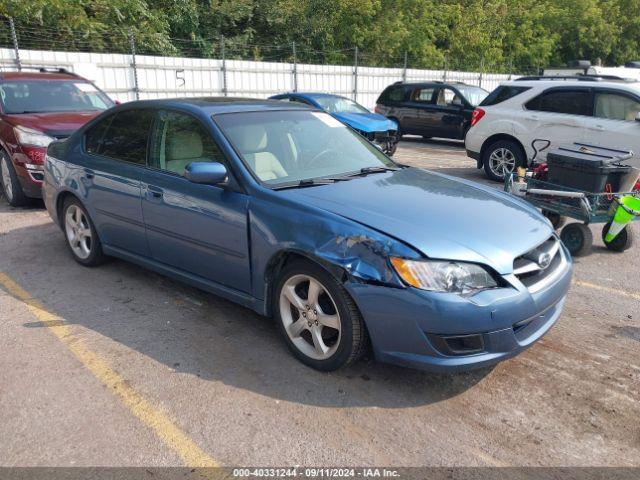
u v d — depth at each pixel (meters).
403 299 2.91
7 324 4.02
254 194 3.56
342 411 3.03
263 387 3.25
